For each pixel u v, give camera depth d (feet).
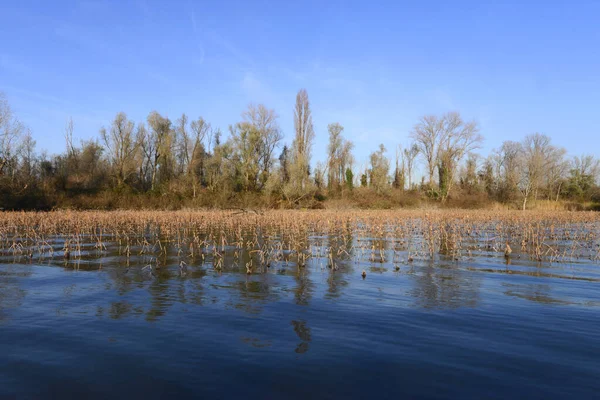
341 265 41.42
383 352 19.94
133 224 82.43
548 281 34.83
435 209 138.72
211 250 50.44
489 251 51.21
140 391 16.31
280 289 31.65
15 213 95.61
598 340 21.62
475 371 18.07
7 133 122.01
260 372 17.84
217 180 156.15
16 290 31.04
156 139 172.45
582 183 205.36
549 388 16.69
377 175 178.19
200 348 20.29
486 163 212.02
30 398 15.84
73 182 138.10
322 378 17.35
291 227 77.51
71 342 21.02
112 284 33.01
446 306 27.45
